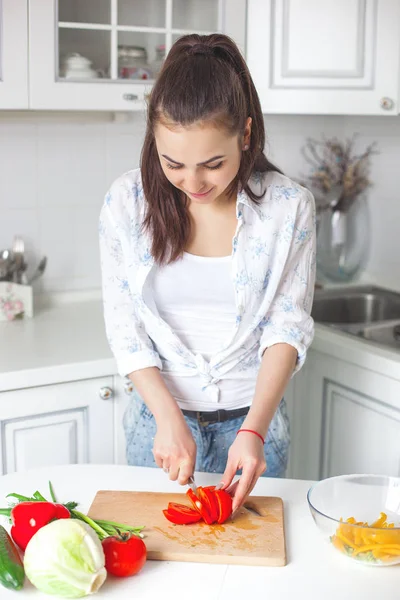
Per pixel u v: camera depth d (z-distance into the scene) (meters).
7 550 1.14
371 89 2.28
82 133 2.52
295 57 2.24
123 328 1.59
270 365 1.52
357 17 2.22
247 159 1.47
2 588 1.13
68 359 2.04
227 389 1.62
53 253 2.56
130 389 2.12
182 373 1.62
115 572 1.14
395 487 1.33
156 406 1.48
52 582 1.08
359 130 2.84
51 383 2.00
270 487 1.44
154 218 1.51
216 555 1.19
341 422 2.24
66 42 2.08
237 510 1.34
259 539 1.24
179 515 1.28
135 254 1.55
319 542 1.26
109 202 1.57
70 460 2.09
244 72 1.39
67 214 2.56
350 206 2.78
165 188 1.48
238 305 1.53
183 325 1.59
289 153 2.81
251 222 1.53
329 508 1.32
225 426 1.64
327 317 2.68
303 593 1.12
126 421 1.74
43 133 2.46
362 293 2.71
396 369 2.00
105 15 2.11
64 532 1.10
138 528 1.25
